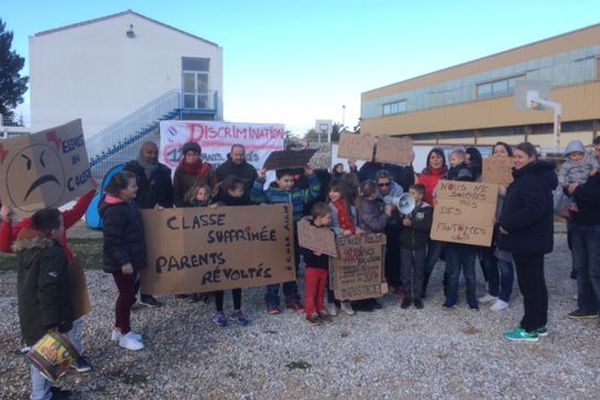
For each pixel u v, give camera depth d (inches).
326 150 799.7
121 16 1097.4
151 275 215.9
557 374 181.6
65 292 154.1
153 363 187.6
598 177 220.5
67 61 1087.6
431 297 274.1
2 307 248.5
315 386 172.4
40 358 144.3
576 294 281.4
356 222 254.8
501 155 273.0
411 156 320.5
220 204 238.4
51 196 177.2
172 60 1116.5
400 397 165.8
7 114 2170.3
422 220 247.8
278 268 236.2
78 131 192.1
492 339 213.8
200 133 524.4
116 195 196.2
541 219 203.3
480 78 1473.9
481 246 250.5
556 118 800.3
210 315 239.6
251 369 183.9
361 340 211.3
